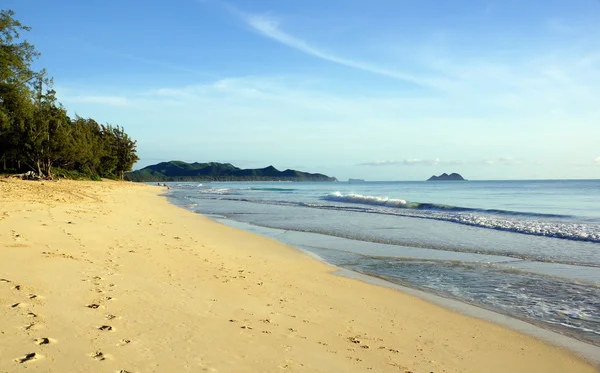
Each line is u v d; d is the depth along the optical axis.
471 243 15.37
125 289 7.10
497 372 5.25
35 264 8.00
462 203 41.47
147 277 8.20
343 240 16.20
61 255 9.09
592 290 9.14
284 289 8.58
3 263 7.80
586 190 81.06
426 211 29.52
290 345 5.43
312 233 18.20
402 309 7.79
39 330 4.87
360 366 5.01
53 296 6.20
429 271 10.99
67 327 5.09
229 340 5.34
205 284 8.24
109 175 91.19
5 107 38.91
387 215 26.28
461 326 6.98
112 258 9.58
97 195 33.47
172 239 13.84
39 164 49.69
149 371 4.21
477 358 5.66
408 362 5.32
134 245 11.73
